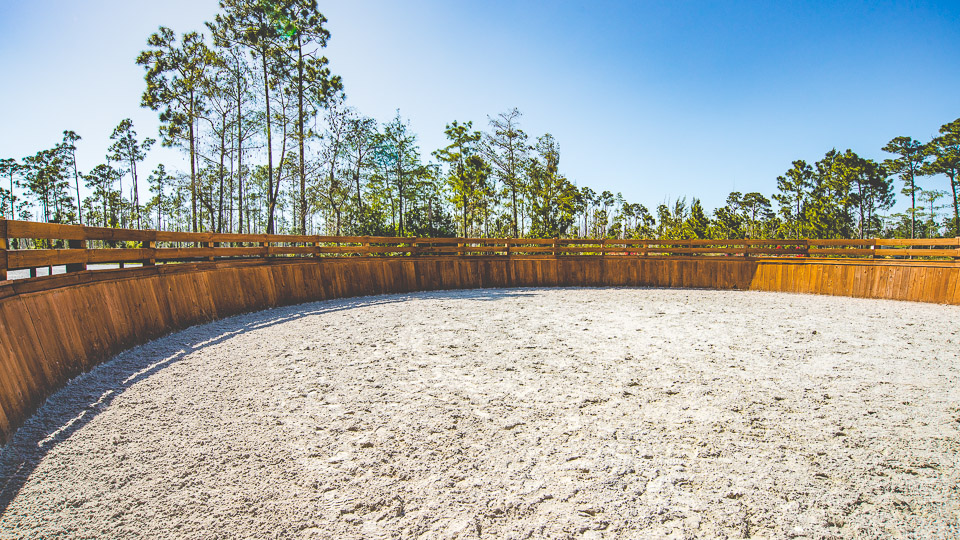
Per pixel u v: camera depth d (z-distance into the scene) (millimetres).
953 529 2305
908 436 3314
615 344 6000
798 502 2531
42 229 4070
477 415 3672
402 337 6398
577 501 2535
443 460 2973
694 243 14109
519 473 2816
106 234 5215
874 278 11008
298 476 2783
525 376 4645
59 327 4199
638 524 2342
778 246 13422
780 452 3076
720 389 4270
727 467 2885
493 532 2283
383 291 11961
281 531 2289
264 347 5793
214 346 5816
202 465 2895
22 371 3508
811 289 12016
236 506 2486
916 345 5988
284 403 3912
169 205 47969
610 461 2953
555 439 3262
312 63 19891
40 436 3254
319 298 10477
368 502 2531
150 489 2631
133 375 4598
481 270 13648
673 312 8641
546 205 22625
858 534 2275
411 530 2299
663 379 4555
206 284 7547
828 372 4793
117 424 3463
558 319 7836
